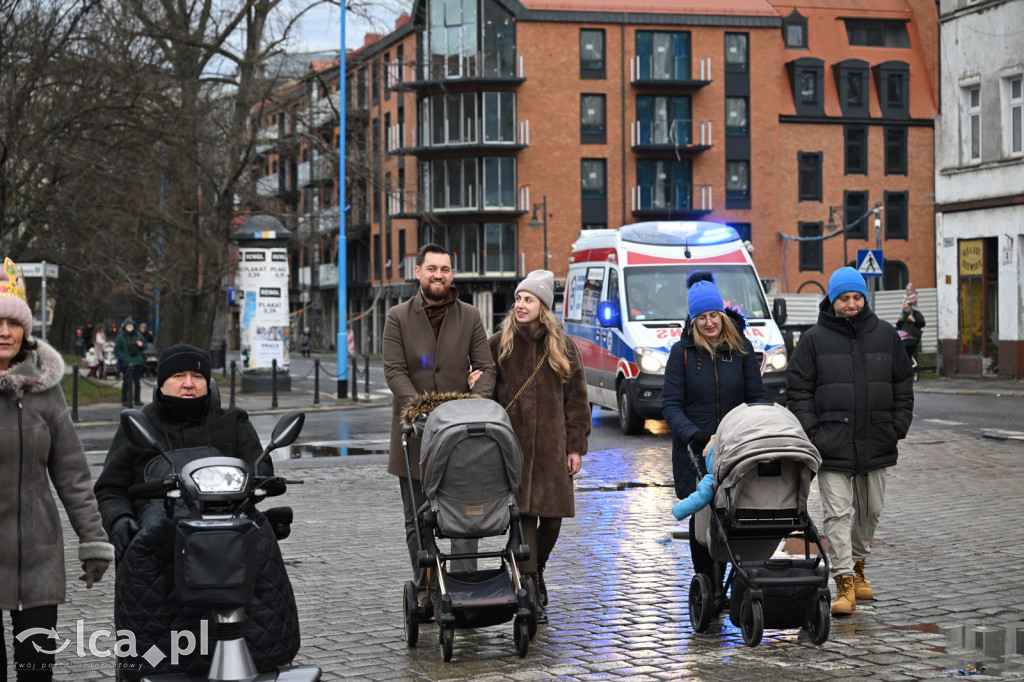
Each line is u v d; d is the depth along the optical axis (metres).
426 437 8.46
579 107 79.25
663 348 23.48
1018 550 12.09
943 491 16.16
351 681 7.81
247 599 6.16
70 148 35.25
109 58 36.12
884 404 9.89
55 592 6.28
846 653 8.35
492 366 9.58
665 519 14.23
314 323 112.38
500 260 80.69
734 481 8.50
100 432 26.62
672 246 24.89
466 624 8.37
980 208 40.38
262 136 45.31
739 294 24.16
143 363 34.94
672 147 79.12
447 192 80.81
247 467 6.32
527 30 78.75
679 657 8.33
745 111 80.75
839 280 9.95
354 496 16.53
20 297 6.34
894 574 11.05
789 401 10.02
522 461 8.80
